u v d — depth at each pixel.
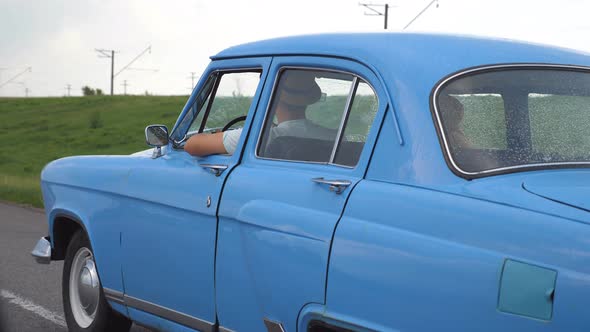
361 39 3.90
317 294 3.52
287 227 3.69
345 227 3.43
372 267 3.27
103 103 84.19
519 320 2.81
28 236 11.64
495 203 3.05
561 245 2.77
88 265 5.54
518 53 3.76
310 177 3.78
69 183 5.54
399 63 3.62
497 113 3.48
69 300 5.70
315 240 3.54
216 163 4.39
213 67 4.71
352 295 3.35
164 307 4.61
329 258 3.46
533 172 3.25
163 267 4.58
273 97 4.23
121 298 5.02
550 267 2.76
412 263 3.13
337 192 3.57
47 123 71.19
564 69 3.77
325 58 3.96
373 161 3.54
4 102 91.62
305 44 4.12
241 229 3.98
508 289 2.84
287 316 3.70
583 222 2.80
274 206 3.81
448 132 3.37
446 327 3.01
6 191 20.16
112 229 5.07
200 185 4.33
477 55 3.68
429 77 3.53
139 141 57.44
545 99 3.60
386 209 3.32
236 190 4.09
